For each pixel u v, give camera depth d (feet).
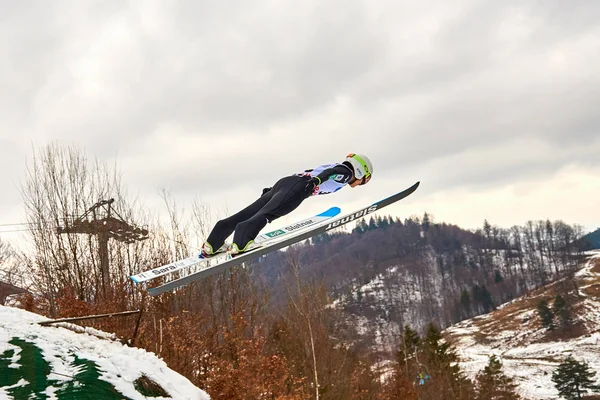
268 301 84.58
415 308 500.74
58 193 66.64
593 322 377.71
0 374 23.79
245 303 74.13
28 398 22.77
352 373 91.50
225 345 57.16
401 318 475.72
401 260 618.03
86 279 62.39
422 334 433.07
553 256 601.62
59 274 61.62
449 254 630.74
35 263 64.39
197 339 54.95
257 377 50.85
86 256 64.64
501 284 547.90
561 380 236.02
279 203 23.94
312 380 77.41
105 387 25.09
